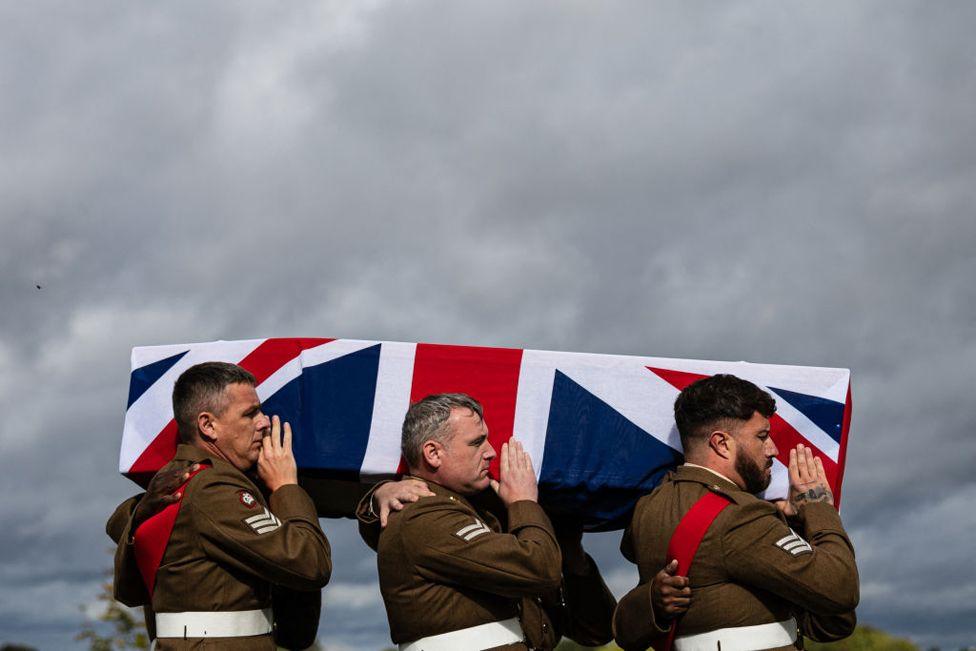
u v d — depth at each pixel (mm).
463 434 3703
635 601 3598
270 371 4113
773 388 4164
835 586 3455
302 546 3461
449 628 3527
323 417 4027
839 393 4176
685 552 3523
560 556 3604
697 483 3656
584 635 4246
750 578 3477
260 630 3545
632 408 4090
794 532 3561
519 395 4082
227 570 3494
